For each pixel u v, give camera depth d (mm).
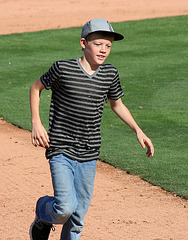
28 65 58562
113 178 26062
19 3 102500
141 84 50594
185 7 99125
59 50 66812
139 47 69125
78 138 15195
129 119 16391
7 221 20562
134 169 27344
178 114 39906
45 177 26219
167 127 36219
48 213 15422
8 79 52031
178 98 45188
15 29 79812
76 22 85625
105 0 107812
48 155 15352
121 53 65625
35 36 75000
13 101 43844
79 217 15922
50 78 14977
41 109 41500
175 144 32219
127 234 19438
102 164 28344
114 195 23688
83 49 15156
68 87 14867
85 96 14930
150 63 60438
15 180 25609
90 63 15055
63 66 14844
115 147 31516
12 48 67750
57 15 91375
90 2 105000
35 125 14938
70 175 15180
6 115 39500
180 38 74438
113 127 36562
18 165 28062
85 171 15461
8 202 22641
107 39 14883
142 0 107938
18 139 33406
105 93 15422
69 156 15164
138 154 30109
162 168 27562
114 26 82062
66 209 14875
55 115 15219
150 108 41750
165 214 21609
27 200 22922
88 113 15062
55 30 79062
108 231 19688
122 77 53500
